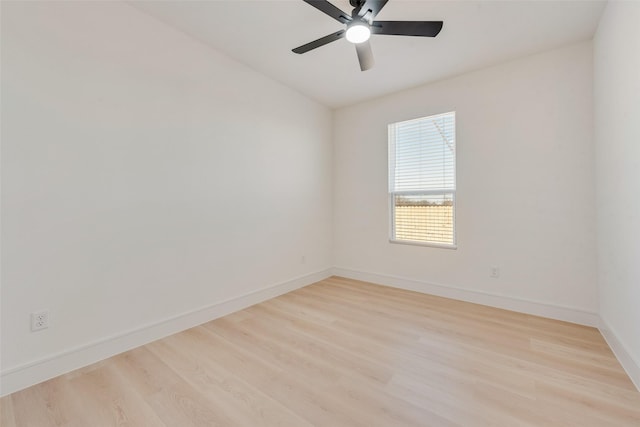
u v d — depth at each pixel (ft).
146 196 7.50
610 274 6.98
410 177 11.76
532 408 5.00
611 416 4.80
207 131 8.85
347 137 13.52
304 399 5.32
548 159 8.74
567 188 8.48
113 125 6.88
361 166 13.08
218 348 7.21
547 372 6.03
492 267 9.80
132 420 4.85
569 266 8.50
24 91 5.68
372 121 12.69
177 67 8.08
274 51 9.09
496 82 9.56
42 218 5.92
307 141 12.61
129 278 7.20
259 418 4.87
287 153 11.67
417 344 7.29
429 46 8.50
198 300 8.65
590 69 8.07
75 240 6.35
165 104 7.84
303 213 12.48
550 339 7.45
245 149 10.01
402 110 11.78
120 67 6.98
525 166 9.11
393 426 4.65
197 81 8.56
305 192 12.57
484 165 9.84
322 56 9.29
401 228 12.11
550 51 8.64
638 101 5.24
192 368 6.35
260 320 8.91
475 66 9.67
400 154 12.03
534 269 9.05
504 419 4.75
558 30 7.70
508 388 5.54
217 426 4.71
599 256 7.85
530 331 7.91
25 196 5.72
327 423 4.74
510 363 6.38
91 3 6.52
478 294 10.10
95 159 6.61
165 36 7.81
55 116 6.05
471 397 5.30
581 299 8.33
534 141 8.95
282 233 11.49
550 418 4.76
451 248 10.64
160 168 7.77
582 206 8.27
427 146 11.30
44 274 5.95
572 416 4.80
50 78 5.97
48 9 5.94
